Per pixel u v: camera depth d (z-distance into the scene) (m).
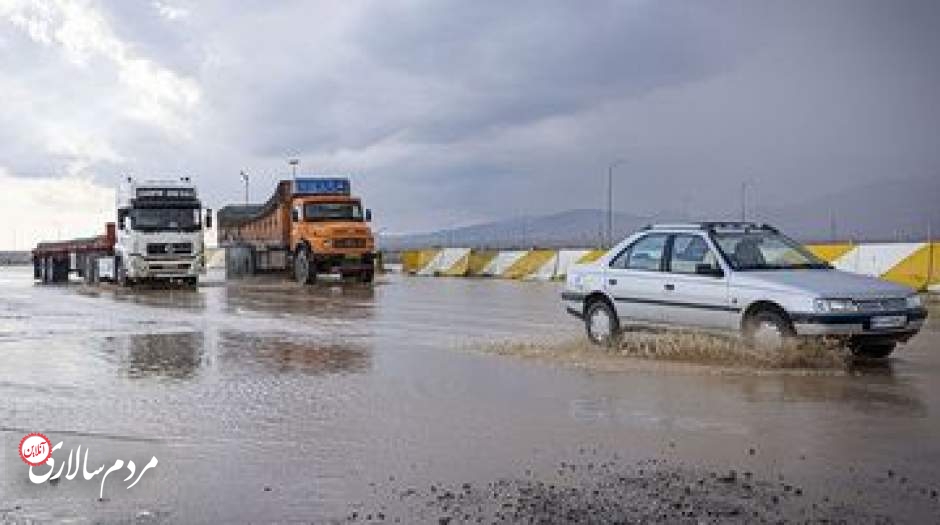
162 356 12.56
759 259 11.66
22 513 5.47
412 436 7.36
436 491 5.81
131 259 33.47
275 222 39.12
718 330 11.35
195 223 34.22
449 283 35.84
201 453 6.86
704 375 10.30
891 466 6.27
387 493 5.78
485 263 42.28
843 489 5.73
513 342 13.88
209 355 12.67
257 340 14.59
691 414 8.10
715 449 6.80
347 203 36.56
